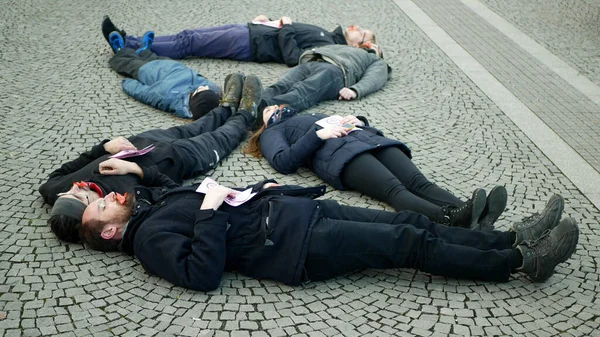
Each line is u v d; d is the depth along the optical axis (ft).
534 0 36.47
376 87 22.57
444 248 12.10
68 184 14.43
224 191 12.33
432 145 18.88
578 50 28.45
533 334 11.32
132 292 12.06
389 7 33.91
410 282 12.71
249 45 25.17
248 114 18.56
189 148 16.20
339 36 25.91
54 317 11.32
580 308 12.05
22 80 22.33
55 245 13.39
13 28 27.81
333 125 16.15
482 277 12.32
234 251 12.22
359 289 12.44
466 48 28.07
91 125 19.17
